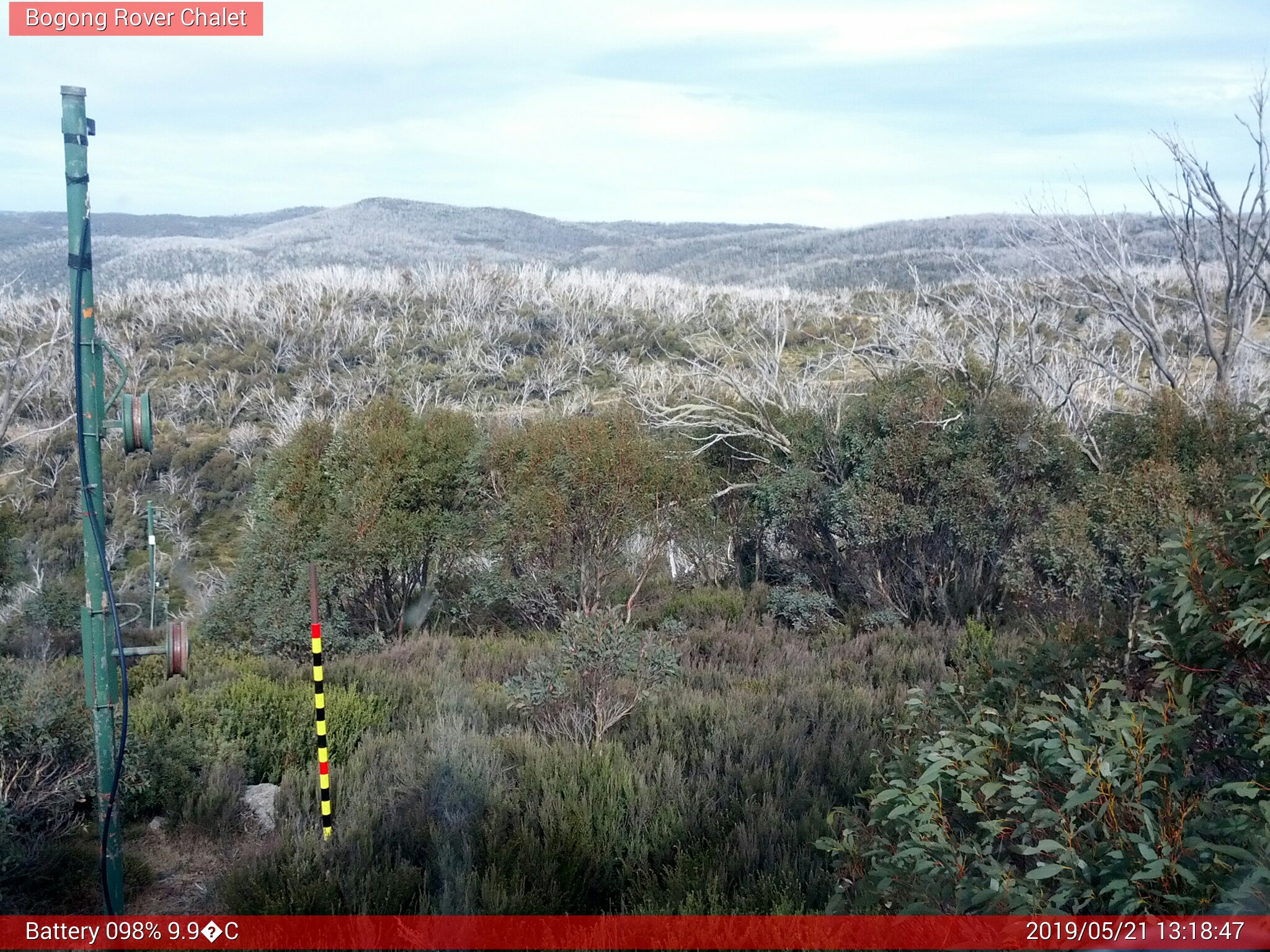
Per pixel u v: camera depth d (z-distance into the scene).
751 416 16.98
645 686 7.76
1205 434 10.64
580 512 13.30
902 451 13.12
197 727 7.35
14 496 31.17
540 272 72.75
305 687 8.58
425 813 5.57
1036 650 4.57
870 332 29.73
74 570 26.20
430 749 6.66
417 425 14.98
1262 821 2.91
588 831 5.28
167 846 6.01
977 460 12.67
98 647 4.40
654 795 5.75
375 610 14.05
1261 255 12.61
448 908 4.57
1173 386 12.26
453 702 8.52
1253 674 3.49
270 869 4.90
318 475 14.35
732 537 16.69
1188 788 3.35
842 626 13.30
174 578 28.11
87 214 4.34
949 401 13.88
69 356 37.22
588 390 41.72
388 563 13.45
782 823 5.26
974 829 3.82
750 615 14.39
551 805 5.50
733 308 56.75
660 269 123.75
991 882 3.27
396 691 9.24
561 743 6.77
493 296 63.69
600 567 13.41
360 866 4.95
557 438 14.36
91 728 5.92
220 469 36.69
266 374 49.31
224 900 4.89
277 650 12.12
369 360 52.78
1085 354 15.59
